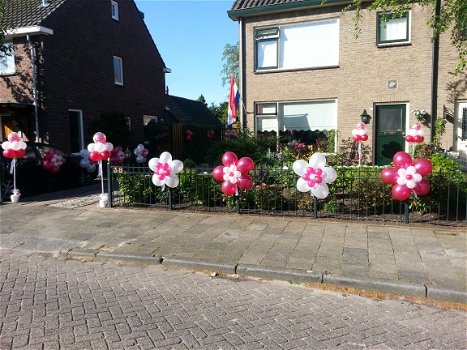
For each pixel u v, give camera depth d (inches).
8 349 134.1
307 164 272.7
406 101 490.0
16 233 278.1
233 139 475.2
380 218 281.6
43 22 557.0
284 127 553.0
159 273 208.7
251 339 140.6
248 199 315.6
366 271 195.5
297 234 256.2
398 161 258.4
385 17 356.8
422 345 136.8
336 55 517.0
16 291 184.4
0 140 593.9
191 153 690.2
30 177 422.6
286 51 540.4
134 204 346.6
